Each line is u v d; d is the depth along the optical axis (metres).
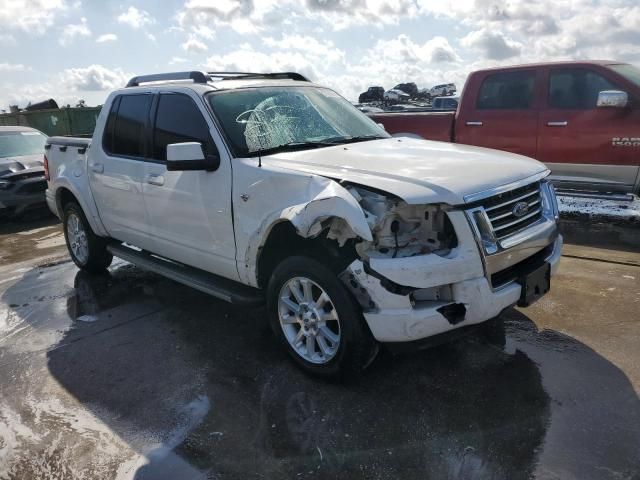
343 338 3.26
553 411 3.10
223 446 2.97
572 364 3.61
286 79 4.97
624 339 3.92
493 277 3.27
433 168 3.40
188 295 5.29
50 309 5.16
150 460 2.90
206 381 3.64
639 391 3.26
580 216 6.48
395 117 8.50
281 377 3.63
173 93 4.42
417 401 3.27
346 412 3.20
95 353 4.16
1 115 16.92
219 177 3.86
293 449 2.91
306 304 3.50
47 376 3.86
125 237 5.17
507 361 3.68
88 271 6.14
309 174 3.36
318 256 3.33
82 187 5.55
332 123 4.51
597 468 2.64
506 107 7.50
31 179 9.10
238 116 4.08
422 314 3.01
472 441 2.89
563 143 7.01
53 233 8.55
